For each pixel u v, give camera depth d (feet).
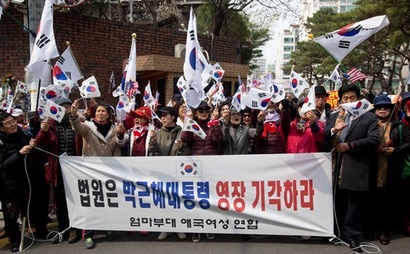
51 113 14.37
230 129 15.94
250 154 15.56
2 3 28.27
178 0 77.15
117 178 15.25
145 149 15.94
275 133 15.70
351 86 14.48
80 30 32.89
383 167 14.78
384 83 85.87
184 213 15.02
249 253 13.82
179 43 39.73
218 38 43.32
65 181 15.55
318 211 14.23
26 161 15.16
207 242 15.06
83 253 14.24
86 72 33.47
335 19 64.44
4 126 14.26
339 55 15.83
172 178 15.01
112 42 34.96
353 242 14.01
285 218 14.46
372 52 76.89
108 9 58.34
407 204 15.85
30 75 23.00
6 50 31.91
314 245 14.47
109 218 15.39
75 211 15.53
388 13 43.47
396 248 14.24
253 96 15.46
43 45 14.83
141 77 37.78
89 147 15.52
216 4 60.08
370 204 15.08
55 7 29.01
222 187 14.76
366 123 13.85
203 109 15.78
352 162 13.93
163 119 15.96
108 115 16.15
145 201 15.19
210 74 20.11
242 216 14.69
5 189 14.38
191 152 15.55
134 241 15.40
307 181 14.24
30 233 16.34
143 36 37.06
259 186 14.55
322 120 16.44
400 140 14.58
